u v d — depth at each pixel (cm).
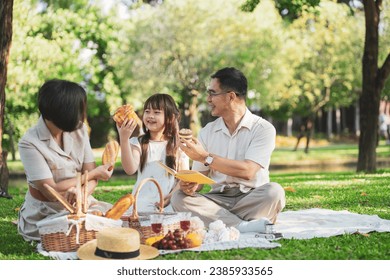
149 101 581
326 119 3850
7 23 769
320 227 547
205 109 2627
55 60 1741
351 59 2291
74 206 463
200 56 2127
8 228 587
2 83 771
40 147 464
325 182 1020
